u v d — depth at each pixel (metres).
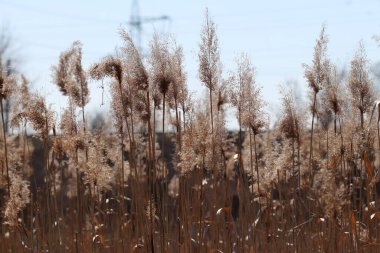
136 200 5.01
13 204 5.00
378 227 5.10
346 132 5.08
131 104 4.87
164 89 4.82
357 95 5.13
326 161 5.16
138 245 4.89
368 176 5.03
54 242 5.18
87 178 5.09
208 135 4.96
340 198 4.94
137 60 4.79
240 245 5.09
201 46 4.98
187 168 4.86
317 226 5.18
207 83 4.98
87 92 5.13
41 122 5.05
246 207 5.18
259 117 5.11
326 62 5.15
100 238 5.03
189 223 4.96
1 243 5.22
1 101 4.99
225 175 5.21
